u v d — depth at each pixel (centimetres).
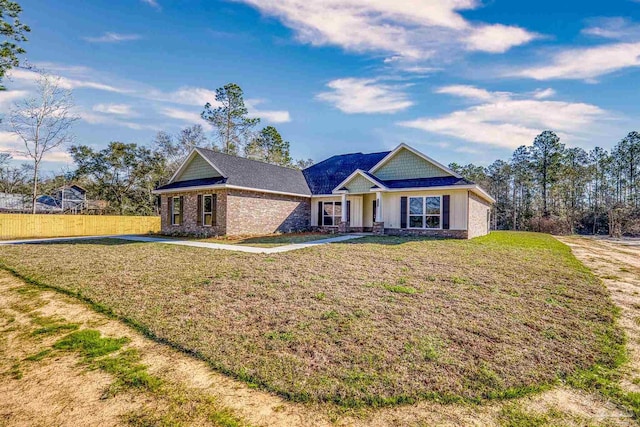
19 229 2100
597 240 2694
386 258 1016
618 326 538
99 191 4059
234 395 349
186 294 674
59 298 691
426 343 453
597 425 303
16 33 1930
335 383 363
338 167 2498
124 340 488
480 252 1177
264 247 1280
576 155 4672
